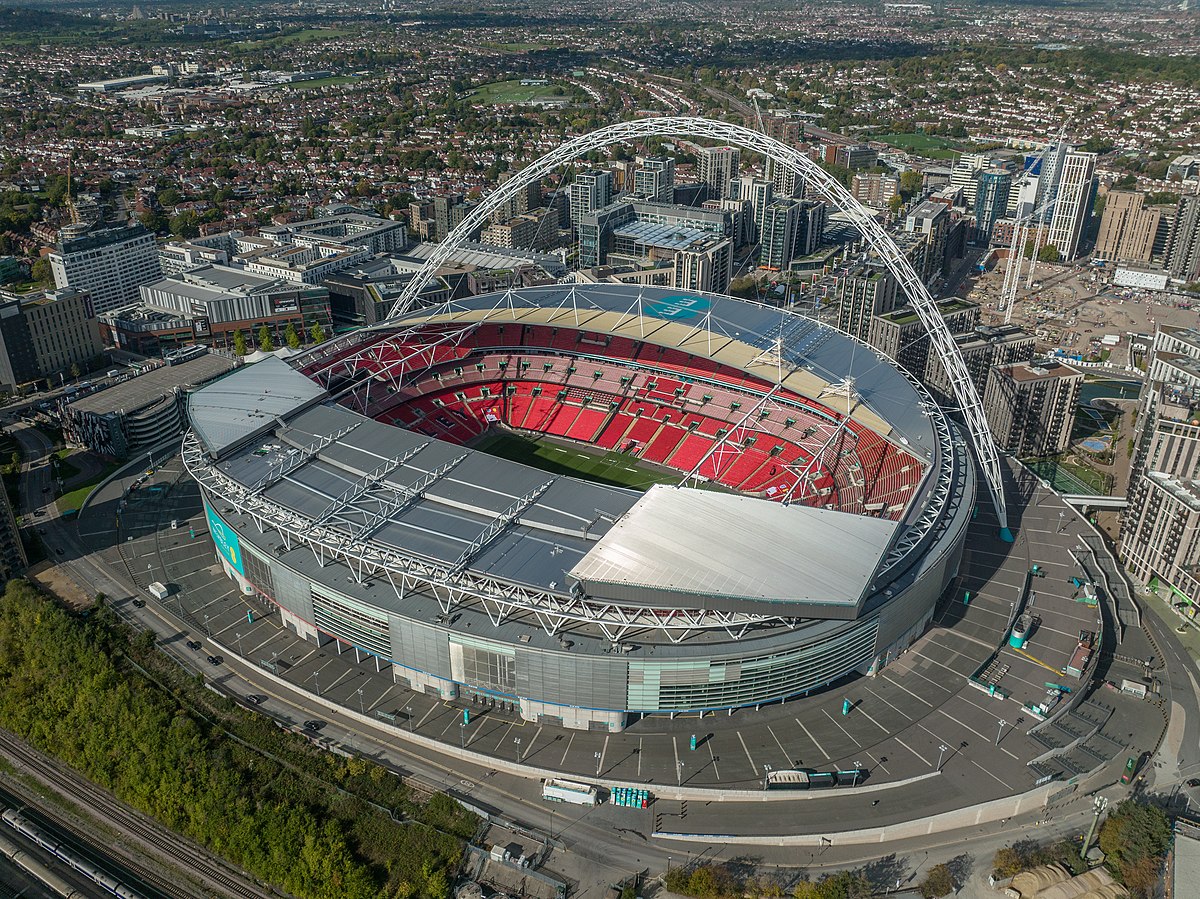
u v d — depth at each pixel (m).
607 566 195.38
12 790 191.62
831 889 160.38
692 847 174.38
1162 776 191.50
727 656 189.12
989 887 167.25
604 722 198.25
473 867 169.38
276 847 168.62
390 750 195.12
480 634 193.50
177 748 190.38
